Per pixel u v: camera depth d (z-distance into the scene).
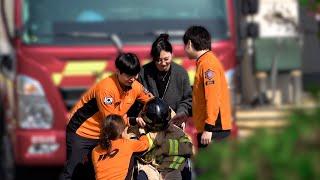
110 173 17.44
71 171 19.86
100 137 18.00
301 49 43.41
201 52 20.05
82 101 19.61
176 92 20.62
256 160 8.92
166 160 18.09
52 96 27.12
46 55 27.17
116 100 18.78
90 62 27.30
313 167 8.60
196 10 28.25
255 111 36.34
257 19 42.72
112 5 28.09
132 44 27.52
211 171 9.38
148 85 20.53
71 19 27.72
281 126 8.98
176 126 18.64
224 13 28.25
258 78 41.75
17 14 27.53
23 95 27.17
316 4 24.55
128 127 18.52
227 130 19.86
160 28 27.91
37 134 27.08
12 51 28.22
